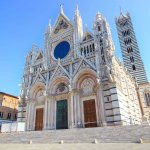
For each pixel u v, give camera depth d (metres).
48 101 38.25
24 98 43.81
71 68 38.41
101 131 20.78
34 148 14.52
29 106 41.00
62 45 45.25
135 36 67.69
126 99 35.50
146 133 17.12
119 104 29.22
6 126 33.06
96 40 38.47
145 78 57.12
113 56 34.66
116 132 19.38
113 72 31.95
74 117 33.03
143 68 59.28
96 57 35.69
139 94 55.09
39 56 49.25
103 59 35.44
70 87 35.47
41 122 38.34
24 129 34.81
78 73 36.41
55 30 49.19
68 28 46.06
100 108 31.06
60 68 39.91
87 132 21.53
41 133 24.97
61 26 48.22
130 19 72.12
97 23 41.38
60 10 50.78
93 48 38.44
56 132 24.02
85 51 39.62
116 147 12.76
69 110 35.19
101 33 39.06
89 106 33.44
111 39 37.75
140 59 61.25
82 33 44.84
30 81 44.84
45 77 42.56
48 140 21.64
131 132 18.30
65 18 48.03
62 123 35.31
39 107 40.72
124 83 38.91
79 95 35.28
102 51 36.56
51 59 45.25
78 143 18.09
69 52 42.28
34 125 39.03
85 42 40.66
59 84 39.88
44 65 44.38
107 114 29.97
